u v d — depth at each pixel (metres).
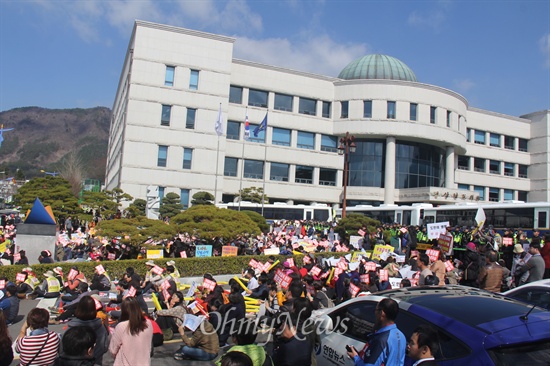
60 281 15.73
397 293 6.38
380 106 59.50
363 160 61.41
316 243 26.69
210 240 23.55
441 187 61.38
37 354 5.61
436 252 15.52
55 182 41.53
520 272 12.80
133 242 19.38
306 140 60.72
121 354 5.54
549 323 4.94
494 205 32.50
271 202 58.69
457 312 5.29
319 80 61.28
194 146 52.69
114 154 75.00
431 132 59.81
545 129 72.19
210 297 10.66
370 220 32.19
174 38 52.53
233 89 57.38
